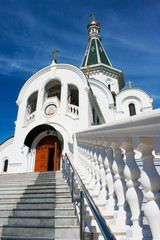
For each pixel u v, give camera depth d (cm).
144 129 195
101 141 398
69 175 688
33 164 1686
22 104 1936
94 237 315
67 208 499
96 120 2044
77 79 1822
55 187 679
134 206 216
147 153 195
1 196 677
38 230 434
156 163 588
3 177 1134
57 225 454
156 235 162
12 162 1658
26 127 1778
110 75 3284
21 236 435
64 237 412
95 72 3250
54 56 2041
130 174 225
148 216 169
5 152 1819
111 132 293
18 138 1755
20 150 1700
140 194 218
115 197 313
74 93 2064
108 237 165
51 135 1762
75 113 1694
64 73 1894
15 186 785
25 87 1997
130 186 224
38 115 1777
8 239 410
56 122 1673
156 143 181
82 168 652
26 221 481
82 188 307
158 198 173
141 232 204
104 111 2709
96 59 3609
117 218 254
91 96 1808
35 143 1761
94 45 3934
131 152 238
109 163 327
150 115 172
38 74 1998
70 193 611
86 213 381
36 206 556
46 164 1652
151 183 178
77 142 855
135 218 213
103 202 348
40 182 870
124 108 2420
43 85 1909
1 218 500
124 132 244
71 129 1603
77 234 411
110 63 3812
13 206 575
